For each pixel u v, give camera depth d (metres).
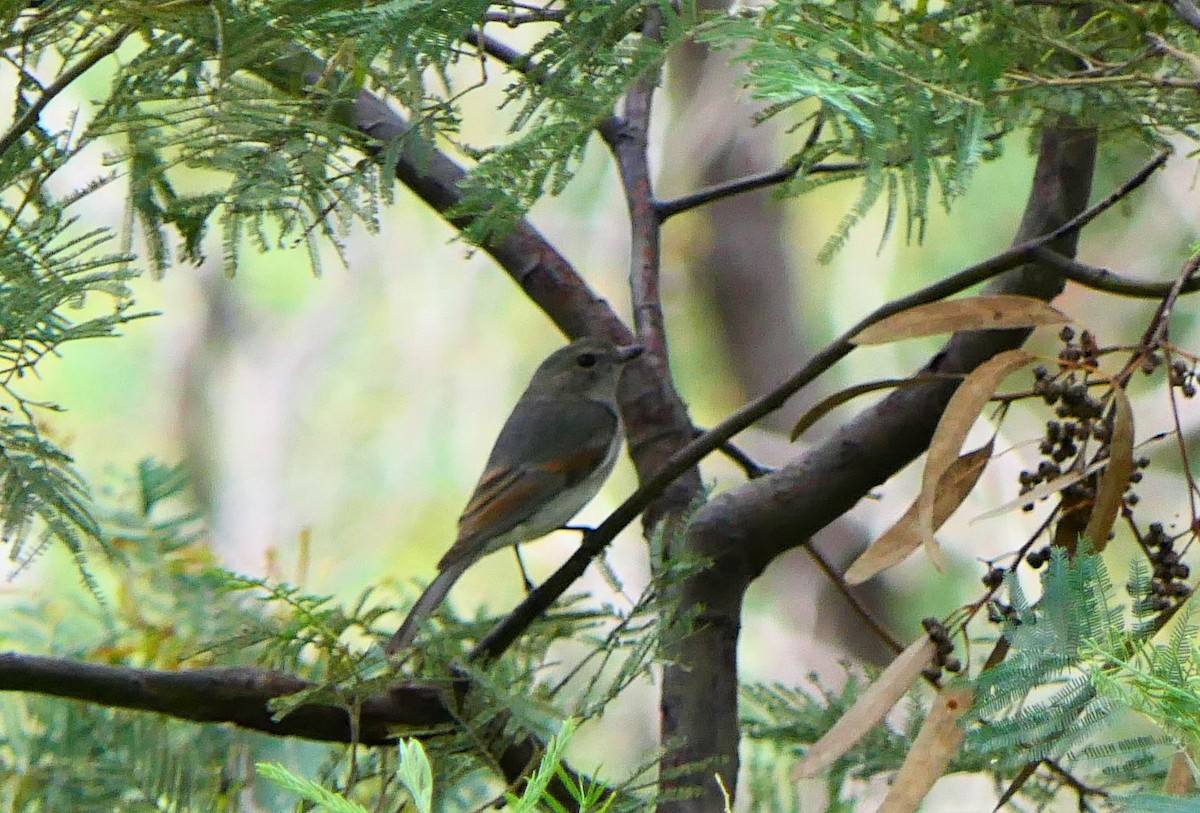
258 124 5.89
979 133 4.73
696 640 8.20
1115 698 4.25
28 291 5.58
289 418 23.41
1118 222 19.16
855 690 8.83
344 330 23.86
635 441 9.59
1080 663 4.73
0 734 9.17
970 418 5.98
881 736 8.41
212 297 23.89
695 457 7.51
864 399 22.91
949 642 5.86
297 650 6.92
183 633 9.89
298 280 23.94
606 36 5.28
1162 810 3.90
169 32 6.03
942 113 4.96
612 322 10.21
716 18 5.07
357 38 5.37
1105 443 5.80
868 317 7.36
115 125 5.88
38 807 8.73
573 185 22.17
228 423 23.36
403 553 22.56
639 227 9.98
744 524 8.37
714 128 22.64
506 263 10.30
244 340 23.84
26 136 6.58
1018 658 4.82
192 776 8.98
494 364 23.64
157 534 10.20
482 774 8.57
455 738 6.93
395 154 5.83
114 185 18.97
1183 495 17.94
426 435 23.31
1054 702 4.73
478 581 21.44
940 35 5.60
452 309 23.84
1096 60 5.96
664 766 8.01
